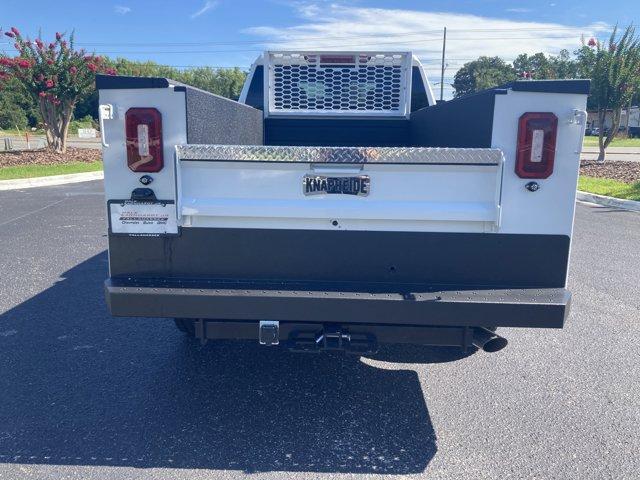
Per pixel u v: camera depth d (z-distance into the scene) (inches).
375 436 125.4
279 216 114.9
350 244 116.6
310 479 109.8
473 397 144.3
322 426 129.3
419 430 128.2
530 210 113.9
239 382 151.0
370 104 232.5
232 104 150.7
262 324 114.1
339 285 117.0
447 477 110.8
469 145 128.0
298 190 114.6
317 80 230.4
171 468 112.5
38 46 817.5
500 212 113.2
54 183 617.6
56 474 110.0
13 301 214.5
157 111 111.3
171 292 113.2
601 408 138.6
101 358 164.7
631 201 473.4
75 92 855.7
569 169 112.1
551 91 108.6
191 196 115.5
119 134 113.3
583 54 851.4
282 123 229.9
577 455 118.2
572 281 250.5
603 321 200.7
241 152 112.7
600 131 877.8
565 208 113.7
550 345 179.0
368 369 160.4
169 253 118.2
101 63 852.6
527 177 112.2
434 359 167.9
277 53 225.3
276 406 138.3
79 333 183.6
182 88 110.7
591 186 583.8
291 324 123.5
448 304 110.7
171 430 126.5
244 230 116.8
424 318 111.3
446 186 113.7
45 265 267.0
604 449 120.6
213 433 125.5
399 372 158.7
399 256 116.7
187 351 170.4
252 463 114.7
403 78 229.8
